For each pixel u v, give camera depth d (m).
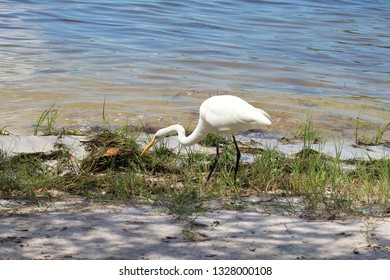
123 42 27.41
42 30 28.72
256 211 9.69
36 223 8.80
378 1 46.56
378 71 25.02
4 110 17.03
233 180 11.30
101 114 17.02
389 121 17.91
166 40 28.36
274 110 18.33
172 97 19.23
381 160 12.80
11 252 7.75
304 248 8.10
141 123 16.22
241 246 8.12
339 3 44.31
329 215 9.49
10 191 10.48
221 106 11.68
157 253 7.83
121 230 8.59
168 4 38.34
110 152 12.09
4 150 12.50
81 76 21.19
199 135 12.33
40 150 12.78
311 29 33.88
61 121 16.23
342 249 8.08
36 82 20.08
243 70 23.69
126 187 10.66
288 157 12.84
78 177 11.02
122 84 20.48
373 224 9.06
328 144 14.93
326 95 20.72
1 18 30.62
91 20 32.00
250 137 15.46
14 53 24.00
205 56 25.55
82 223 8.84
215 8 38.34
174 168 12.07
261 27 33.41
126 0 38.88
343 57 27.30
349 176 11.83
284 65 24.94
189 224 8.90
